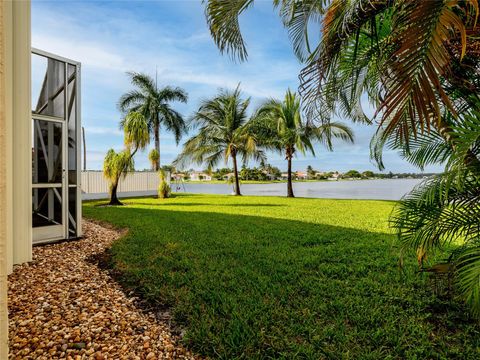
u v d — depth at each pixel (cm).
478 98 159
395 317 193
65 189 422
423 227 186
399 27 142
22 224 310
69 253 357
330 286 243
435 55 114
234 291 235
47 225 405
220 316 197
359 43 221
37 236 393
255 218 621
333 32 196
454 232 178
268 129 1361
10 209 281
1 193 85
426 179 185
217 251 351
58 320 193
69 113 427
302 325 183
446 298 212
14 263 304
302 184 2428
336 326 182
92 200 1173
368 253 342
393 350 159
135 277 269
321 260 316
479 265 150
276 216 653
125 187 1391
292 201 1068
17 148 305
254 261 312
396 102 125
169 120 1673
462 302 198
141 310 210
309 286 244
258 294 229
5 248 86
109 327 185
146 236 433
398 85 123
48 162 411
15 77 308
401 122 137
